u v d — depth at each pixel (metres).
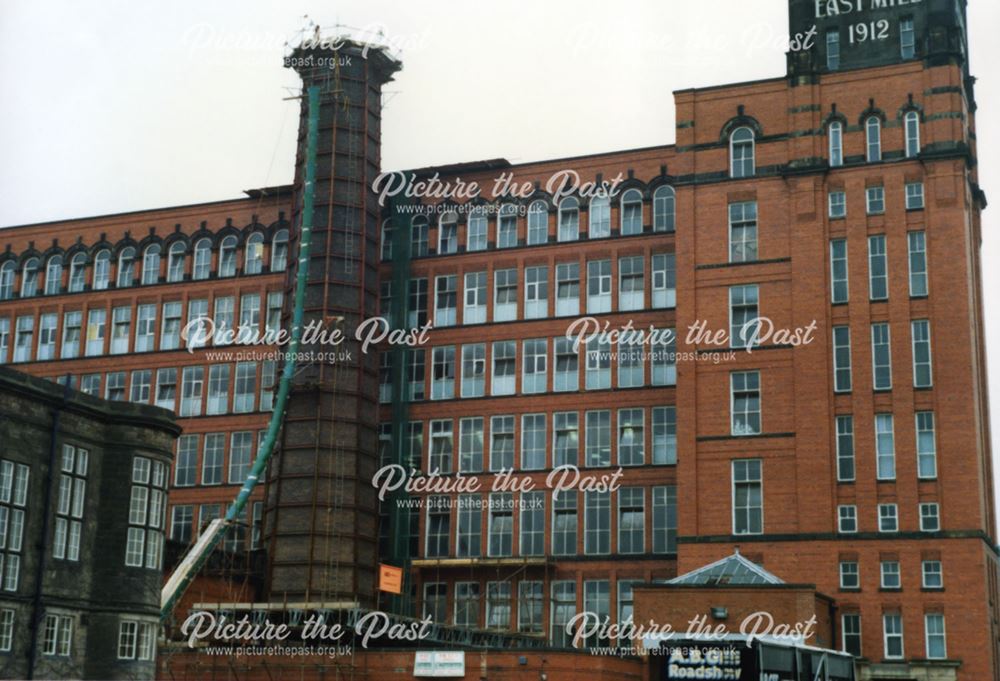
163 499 56.47
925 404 70.19
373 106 87.44
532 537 82.12
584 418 82.62
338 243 83.31
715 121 77.69
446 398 86.06
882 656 67.81
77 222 98.56
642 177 84.12
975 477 68.50
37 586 50.28
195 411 92.06
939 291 71.25
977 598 67.00
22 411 50.91
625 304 83.19
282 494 79.19
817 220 74.19
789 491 71.50
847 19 76.69
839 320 72.75
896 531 69.12
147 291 95.38
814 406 72.00
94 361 95.62
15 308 98.94
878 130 74.12
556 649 64.56
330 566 77.56
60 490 52.31
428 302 87.75
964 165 72.38
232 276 93.06
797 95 75.81
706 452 73.69
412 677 67.50
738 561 67.88
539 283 85.62
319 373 80.62
